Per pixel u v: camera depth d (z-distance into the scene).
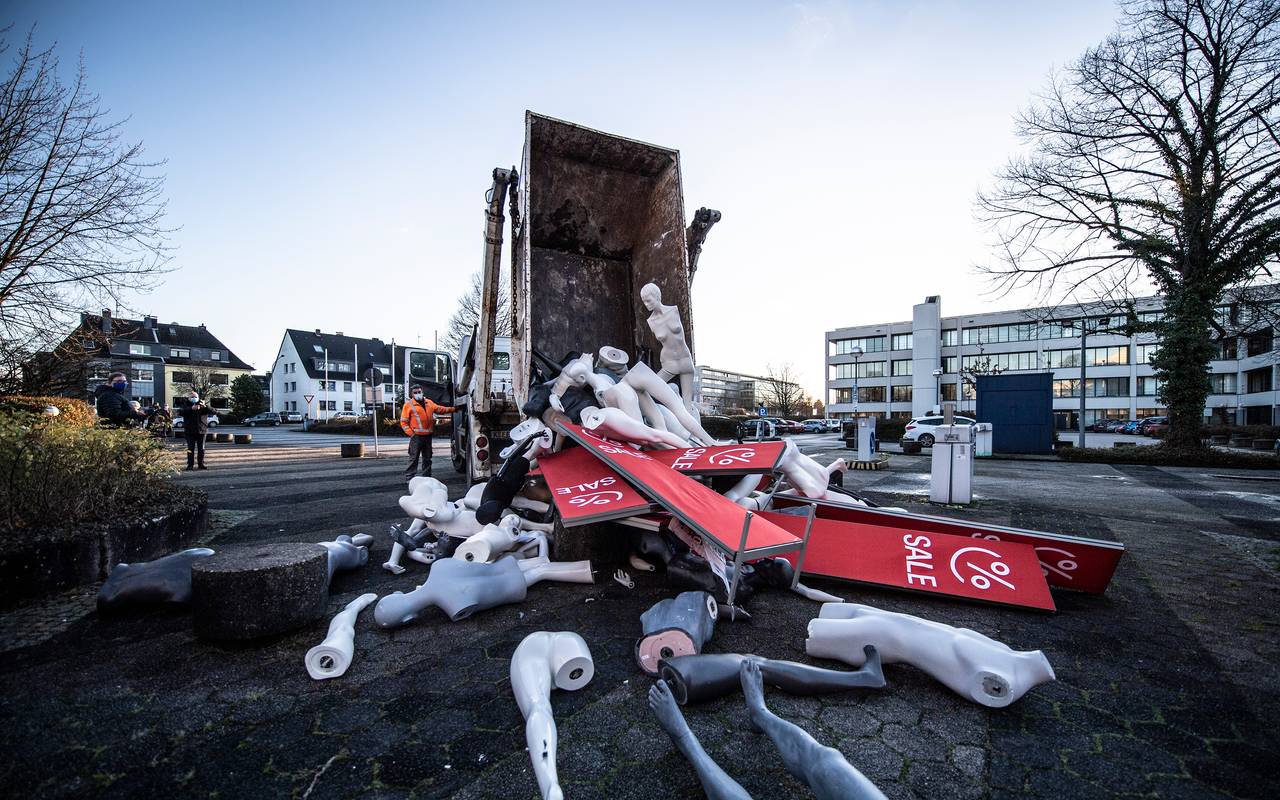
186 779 1.85
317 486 9.73
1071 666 2.71
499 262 6.51
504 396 7.21
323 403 73.81
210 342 75.69
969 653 2.34
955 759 1.97
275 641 2.94
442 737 2.10
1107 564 3.57
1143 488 10.05
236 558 2.98
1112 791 1.80
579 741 2.06
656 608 2.74
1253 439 23.62
